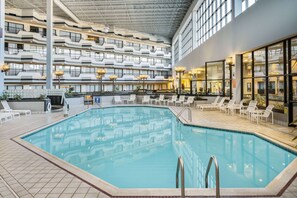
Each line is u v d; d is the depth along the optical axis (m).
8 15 21.77
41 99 12.04
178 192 2.87
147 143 6.67
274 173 4.25
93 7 21.78
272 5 7.79
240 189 2.95
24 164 3.97
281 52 8.05
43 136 7.55
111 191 2.91
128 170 4.50
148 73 36.69
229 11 12.54
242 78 11.30
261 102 9.66
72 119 10.92
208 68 15.88
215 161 2.59
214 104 12.73
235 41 11.09
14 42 23.80
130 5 21.19
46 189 3.00
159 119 11.08
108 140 7.07
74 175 3.46
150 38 35.34
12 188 3.03
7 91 12.31
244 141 6.59
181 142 6.69
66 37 26.80
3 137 6.11
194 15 20.44
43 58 24.73
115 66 31.42
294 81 7.35
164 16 24.75
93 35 30.53
